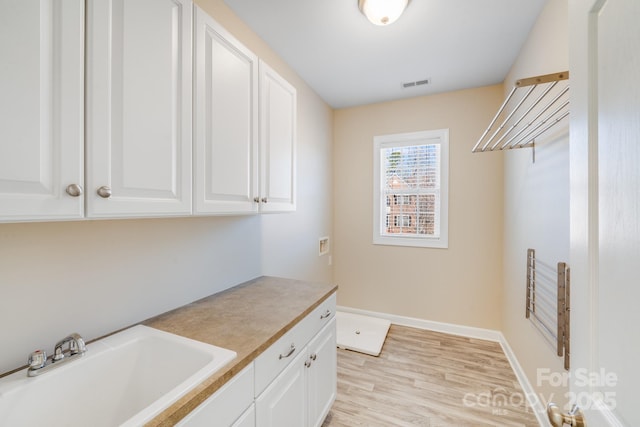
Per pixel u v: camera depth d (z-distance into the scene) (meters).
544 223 1.59
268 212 1.49
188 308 1.35
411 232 3.00
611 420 0.49
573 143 0.65
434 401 1.79
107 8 0.75
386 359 2.30
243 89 1.29
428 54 2.11
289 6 1.63
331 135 3.24
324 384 1.54
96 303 1.04
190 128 1.01
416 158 2.97
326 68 2.33
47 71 0.64
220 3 1.60
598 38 0.55
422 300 2.92
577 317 0.62
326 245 3.13
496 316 2.63
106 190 0.74
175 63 0.96
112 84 0.77
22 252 0.85
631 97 0.44
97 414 0.89
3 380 0.76
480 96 2.66
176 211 0.96
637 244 0.43
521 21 1.72
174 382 0.95
